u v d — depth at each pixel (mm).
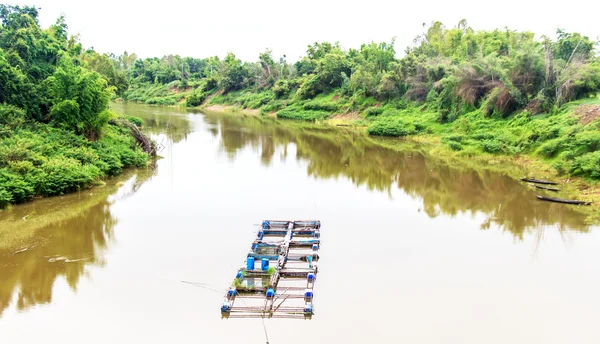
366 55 68188
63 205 19000
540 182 23625
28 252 14445
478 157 30922
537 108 32500
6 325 10578
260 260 13859
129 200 19969
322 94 66375
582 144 23969
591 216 18328
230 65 83875
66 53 29000
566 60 38906
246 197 20812
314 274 12883
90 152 23125
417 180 24844
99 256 14227
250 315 11094
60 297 11828
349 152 33969
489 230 16766
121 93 44500
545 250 14883
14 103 24125
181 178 24219
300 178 24922
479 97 39406
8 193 18078
